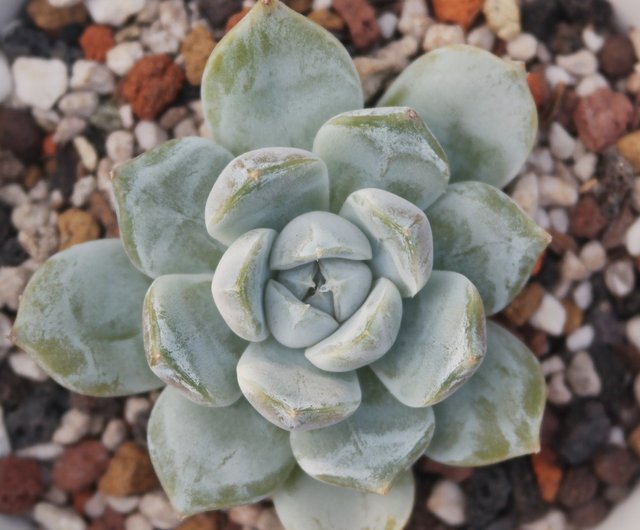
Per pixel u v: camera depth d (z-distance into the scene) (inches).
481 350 6.8
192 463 7.4
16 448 8.7
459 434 7.5
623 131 9.0
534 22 9.1
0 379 8.7
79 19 9.0
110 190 8.8
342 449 7.2
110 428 8.7
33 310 7.4
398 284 7.0
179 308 7.0
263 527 8.7
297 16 7.3
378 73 8.9
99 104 8.9
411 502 7.7
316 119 7.6
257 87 7.5
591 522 8.8
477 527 8.7
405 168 7.2
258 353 7.0
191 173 7.4
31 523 8.7
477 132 7.7
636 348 8.9
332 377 7.0
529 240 7.3
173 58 9.0
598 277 9.0
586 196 9.0
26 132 8.9
